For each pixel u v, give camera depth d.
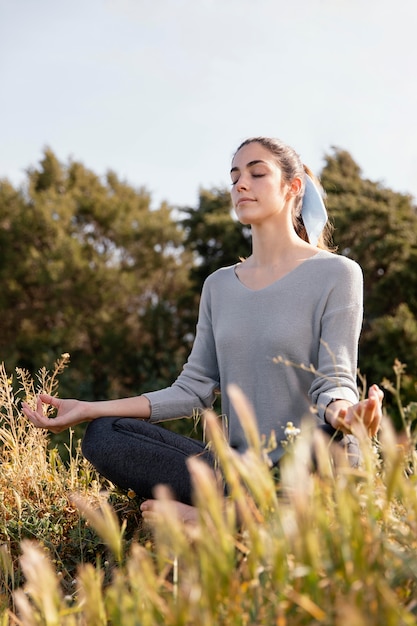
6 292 15.73
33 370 14.01
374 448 1.80
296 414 2.36
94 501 2.54
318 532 1.28
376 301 12.45
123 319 15.84
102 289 15.67
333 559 1.25
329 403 2.11
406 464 1.73
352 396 2.16
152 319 14.48
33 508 2.44
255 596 1.29
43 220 16.28
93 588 1.32
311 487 1.39
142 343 14.80
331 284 2.37
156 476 2.15
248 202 2.48
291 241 2.52
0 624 1.53
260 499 1.30
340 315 2.34
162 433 2.23
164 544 1.32
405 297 12.38
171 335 14.61
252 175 2.50
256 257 2.57
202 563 1.19
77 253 15.80
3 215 16.86
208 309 2.65
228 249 14.25
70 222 17.12
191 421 9.68
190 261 17.03
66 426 2.34
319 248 2.67
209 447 2.02
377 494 1.54
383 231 12.93
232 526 1.29
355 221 12.90
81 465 2.82
